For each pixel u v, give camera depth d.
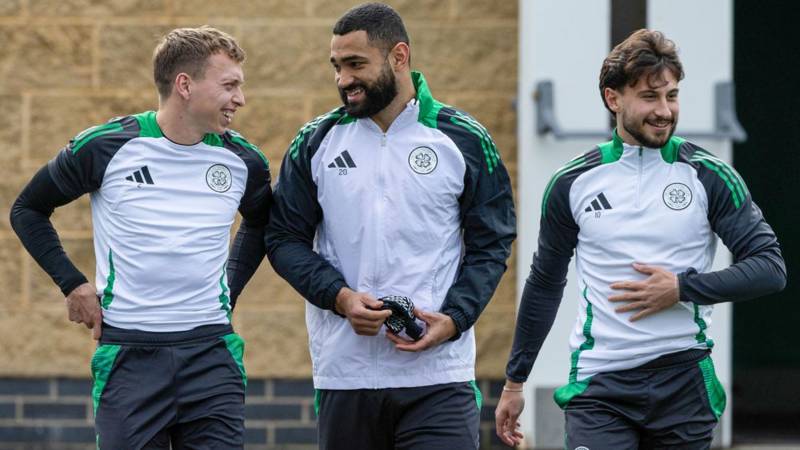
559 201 10.57
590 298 10.45
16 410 17.36
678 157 10.34
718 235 10.28
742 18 19.78
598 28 16.16
